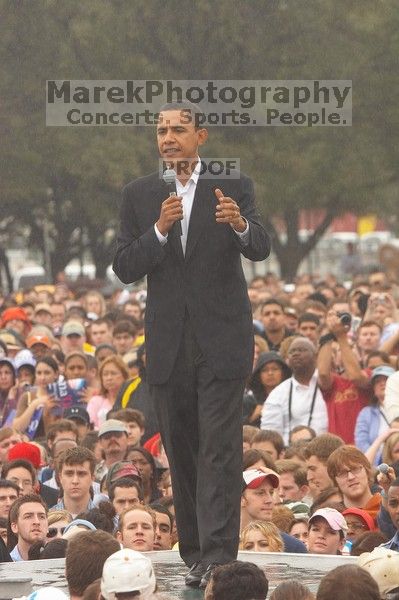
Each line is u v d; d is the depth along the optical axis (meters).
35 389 33.19
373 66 85.94
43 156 81.25
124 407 30.08
